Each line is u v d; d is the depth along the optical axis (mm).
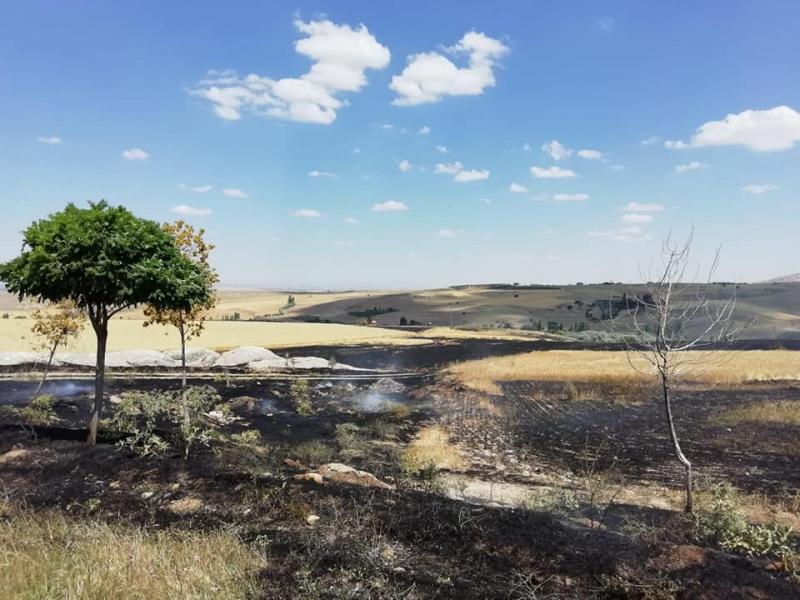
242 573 5707
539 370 38938
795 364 38656
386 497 8805
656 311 10008
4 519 7480
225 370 38125
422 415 25000
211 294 16578
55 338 19781
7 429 12984
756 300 163250
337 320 161375
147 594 5160
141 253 12016
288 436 19578
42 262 11141
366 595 5523
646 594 5785
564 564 6527
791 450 17656
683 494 12531
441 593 5695
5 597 4980
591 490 11805
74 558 5762
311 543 6738
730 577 6277
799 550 8141
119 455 10617
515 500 11688
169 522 7582
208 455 10961
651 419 23812
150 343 55031
